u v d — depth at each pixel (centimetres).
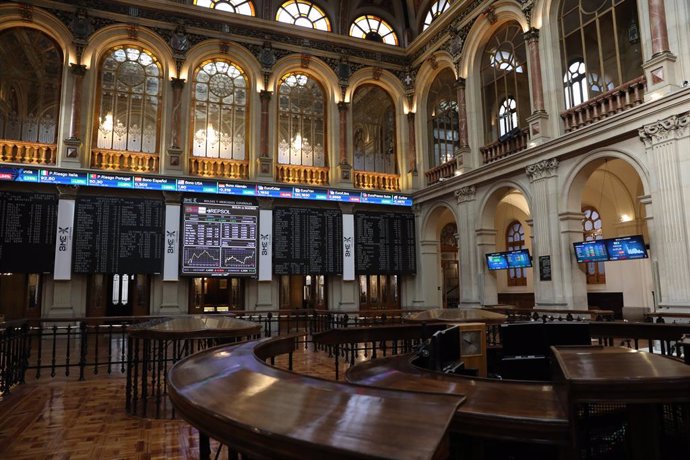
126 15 1376
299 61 1573
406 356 345
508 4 1252
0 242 1196
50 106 1310
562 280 1061
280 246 1462
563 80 1138
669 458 254
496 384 225
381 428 128
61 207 1261
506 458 213
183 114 1420
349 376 269
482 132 1391
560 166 1086
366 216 1581
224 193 1404
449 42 1492
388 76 1681
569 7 1128
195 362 271
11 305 1409
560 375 207
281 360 859
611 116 947
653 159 877
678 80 866
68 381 688
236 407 162
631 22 1017
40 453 387
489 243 1334
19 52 1295
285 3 1614
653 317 831
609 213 1478
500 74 1342
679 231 827
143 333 493
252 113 1498
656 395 184
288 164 1533
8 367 611
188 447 402
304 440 125
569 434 170
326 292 1541
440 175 1542
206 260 1370
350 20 1684
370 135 1669
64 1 1316
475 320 626
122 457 378
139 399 575
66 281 1254
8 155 1243
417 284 1616
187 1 1482
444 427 126
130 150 1377
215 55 1482
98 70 1366
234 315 1043
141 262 1316
